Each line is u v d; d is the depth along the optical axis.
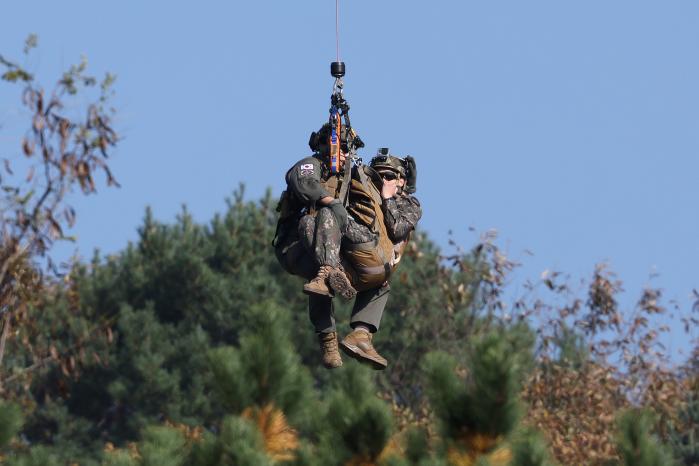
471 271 76.38
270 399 24.73
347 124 25.31
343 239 24.48
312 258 24.44
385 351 87.12
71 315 93.31
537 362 71.00
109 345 98.00
